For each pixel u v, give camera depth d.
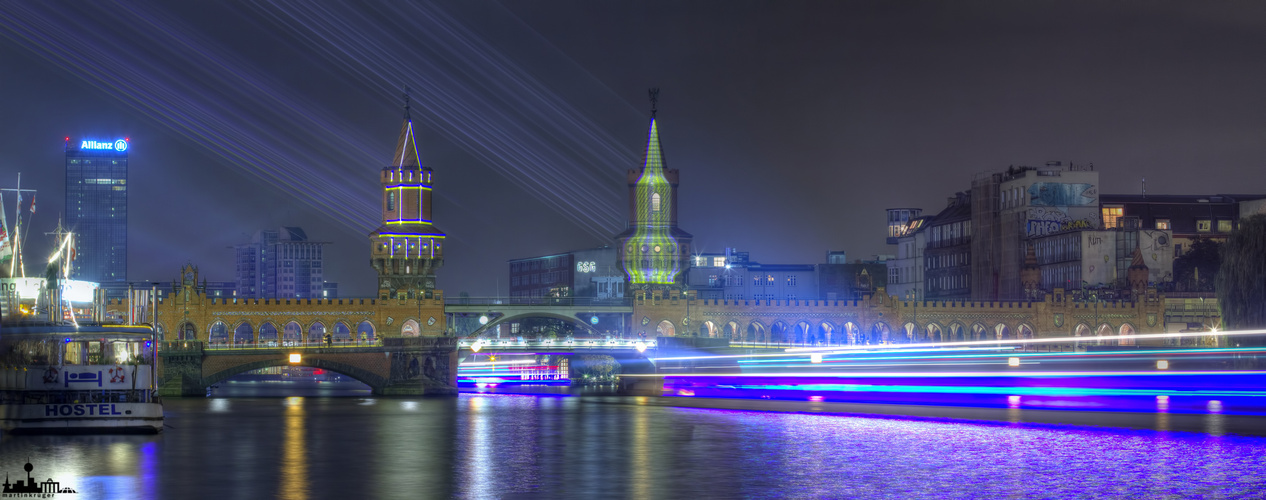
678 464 86.75
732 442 101.44
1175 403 128.50
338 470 83.44
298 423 122.12
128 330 100.12
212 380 176.25
